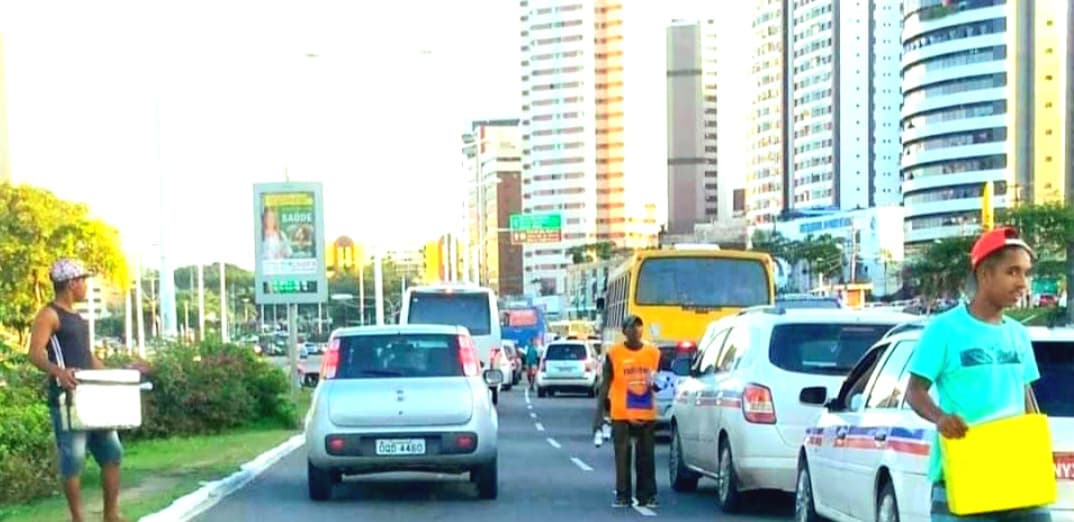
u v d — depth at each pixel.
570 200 127.00
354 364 14.79
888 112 174.88
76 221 54.94
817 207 160.50
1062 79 135.25
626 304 25.95
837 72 174.88
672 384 22.50
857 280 114.44
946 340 6.27
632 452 15.30
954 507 6.15
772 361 13.08
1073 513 7.87
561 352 43.47
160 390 23.72
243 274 105.88
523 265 126.62
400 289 96.50
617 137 129.25
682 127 160.50
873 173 174.50
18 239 51.34
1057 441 7.93
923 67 141.75
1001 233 6.28
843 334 13.22
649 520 13.39
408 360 14.82
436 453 14.44
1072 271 60.38
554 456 20.88
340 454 14.39
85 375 11.27
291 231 31.91
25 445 14.09
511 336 66.94
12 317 20.02
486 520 13.51
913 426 8.62
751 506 14.14
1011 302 6.25
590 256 104.19
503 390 47.06
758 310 14.38
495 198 127.69
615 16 128.00
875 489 9.38
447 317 34.34
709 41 160.12
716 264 25.47
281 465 19.61
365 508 14.48
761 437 12.88
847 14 174.88
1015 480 6.09
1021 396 6.30
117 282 58.50
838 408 10.78
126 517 12.73
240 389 25.33
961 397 6.24
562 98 127.44
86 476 16.12
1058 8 134.88
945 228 136.62
